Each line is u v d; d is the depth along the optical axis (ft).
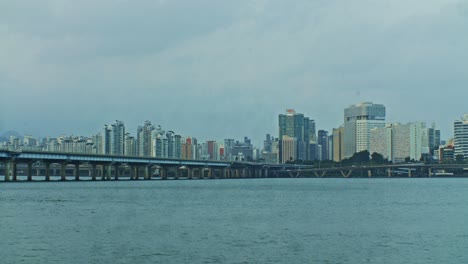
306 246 259.80
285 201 541.75
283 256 237.04
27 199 540.52
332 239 279.49
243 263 223.92
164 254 239.71
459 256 238.68
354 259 232.12
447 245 263.70
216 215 392.68
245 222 349.20
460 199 577.02
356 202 528.63
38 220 354.74
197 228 318.65
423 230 312.91
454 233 300.81
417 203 516.73
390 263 224.94
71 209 431.84
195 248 253.24
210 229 314.76
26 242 266.98
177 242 268.41
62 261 226.17
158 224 336.70
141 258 231.91
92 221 350.23
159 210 428.56
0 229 311.47
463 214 403.75
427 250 251.60
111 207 452.35
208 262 225.15
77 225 329.93
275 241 273.13
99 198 563.89
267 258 233.14
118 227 321.52
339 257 235.81
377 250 250.98
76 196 593.83
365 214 403.34
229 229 315.17
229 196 626.64
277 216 387.34
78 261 226.17
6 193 643.04
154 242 268.00
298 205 488.85
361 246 260.42
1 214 391.24
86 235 289.12
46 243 264.52
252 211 425.69
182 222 347.77
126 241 270.26
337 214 403.13
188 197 599.98
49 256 235.20
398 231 308.60
